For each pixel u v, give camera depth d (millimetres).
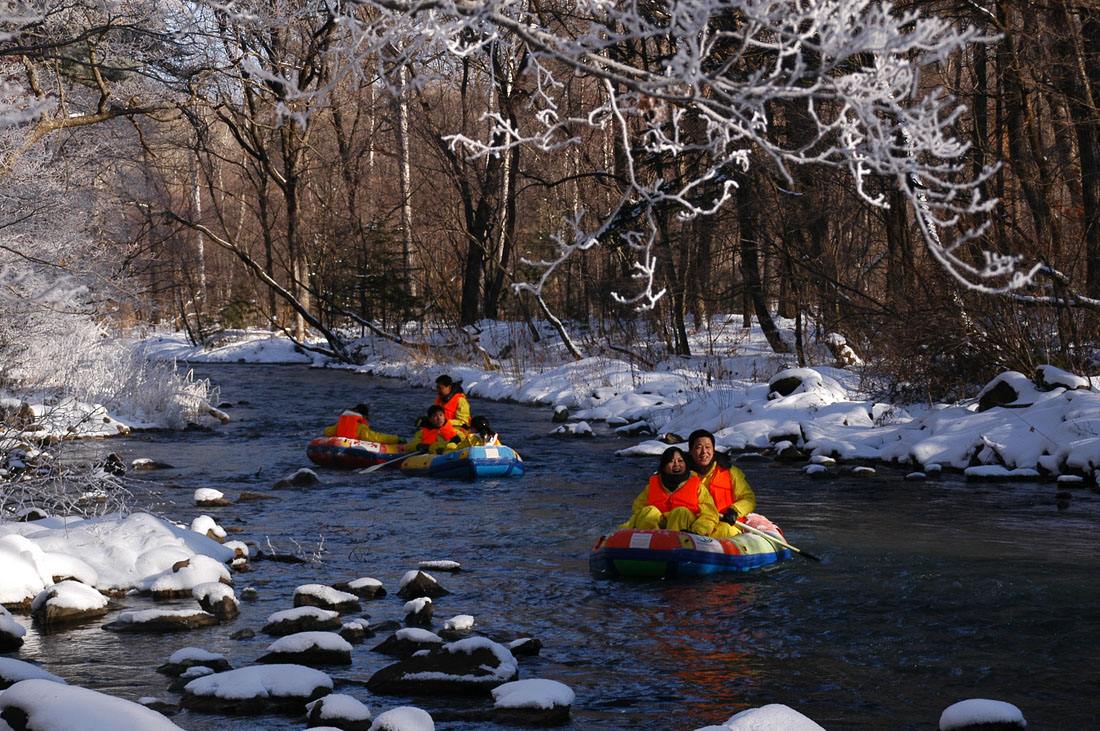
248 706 6262
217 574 9305
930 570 9859
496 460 15875
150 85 21484
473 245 39500
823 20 2818
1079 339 18125
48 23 12469
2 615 7668
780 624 8203
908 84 2871
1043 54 18766
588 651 7574
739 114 3131
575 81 16375
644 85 3154
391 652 7480
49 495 10867
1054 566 9977
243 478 15859
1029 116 18609
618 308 31594
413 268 42219
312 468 16922
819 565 10117
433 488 14992
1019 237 17906
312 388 31078
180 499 13945
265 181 41375
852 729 6043
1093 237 18719
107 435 20141
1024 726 5805
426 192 44312
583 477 15875
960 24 18219
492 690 6484
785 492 14281
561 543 11391
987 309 18312
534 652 7488
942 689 6727
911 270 19625
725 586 9398
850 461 16922
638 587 9438
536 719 6090
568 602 8945
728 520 10359
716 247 30484
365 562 10500
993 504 13242
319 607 8633
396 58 3531
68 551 9500
